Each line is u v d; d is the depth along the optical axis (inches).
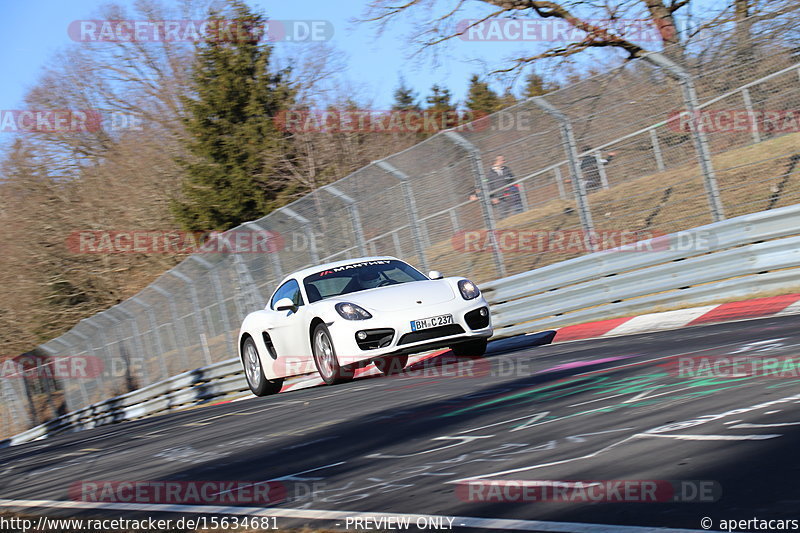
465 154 770.2
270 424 447.2
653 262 633.0
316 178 1754.4
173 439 483.8
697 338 460.1
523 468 241.8
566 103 704.4
